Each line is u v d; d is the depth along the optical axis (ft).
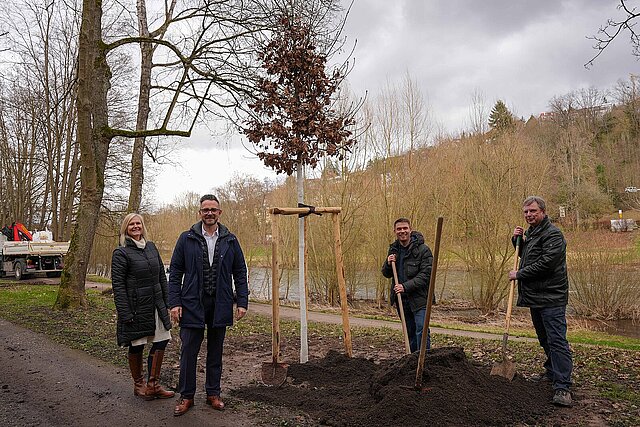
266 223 77.77
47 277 79.46
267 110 20.98
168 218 100.27
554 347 16.52
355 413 14.93
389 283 62.59
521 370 20.74
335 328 35.29
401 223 19.66
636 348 32.09
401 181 62.44
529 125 151.02
